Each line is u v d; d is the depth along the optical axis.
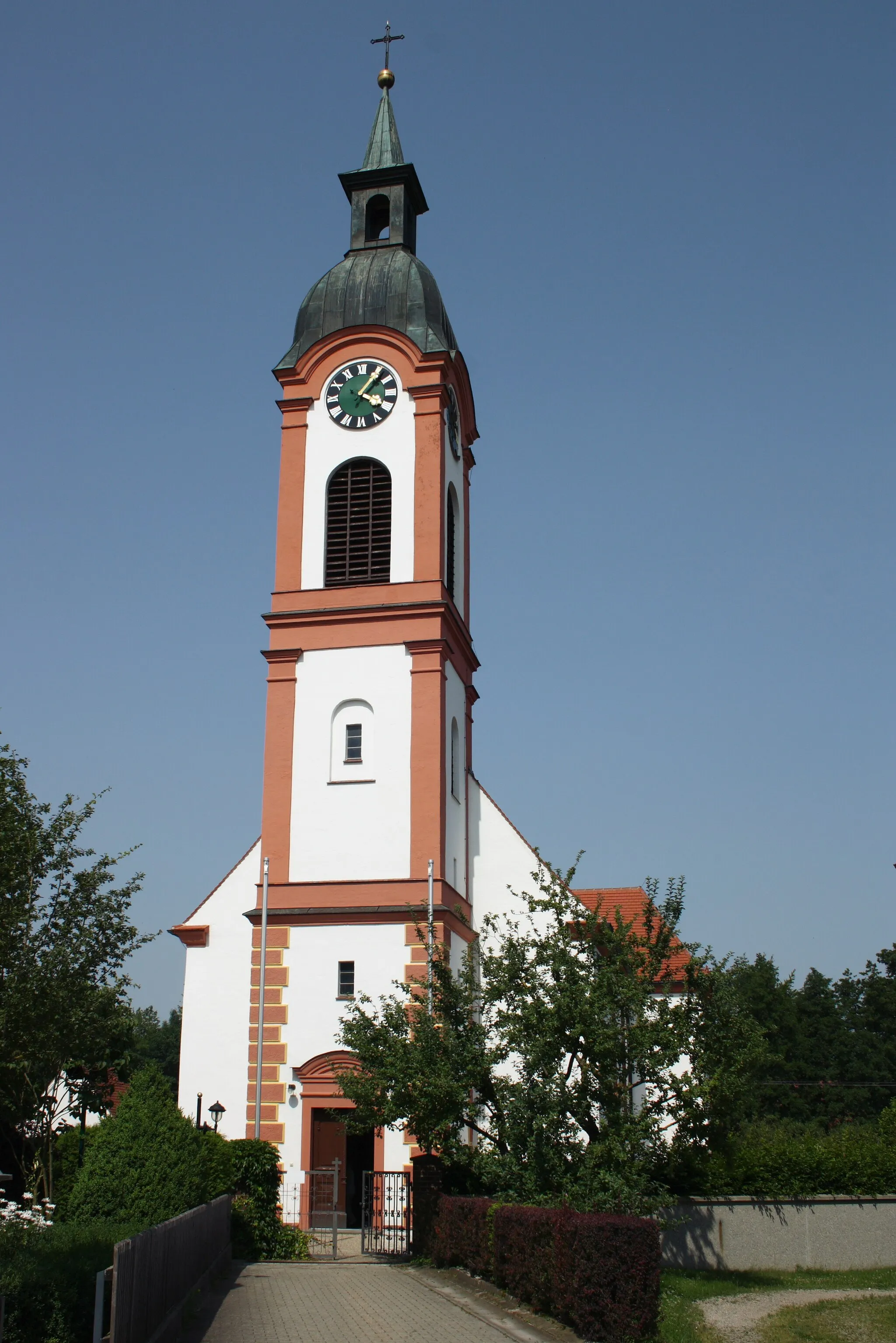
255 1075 35.09
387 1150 33.50
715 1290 23.66
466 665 42.88
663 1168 25.25
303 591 39.22
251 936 38.47
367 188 44.75
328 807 37.19
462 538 43.78
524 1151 23.97
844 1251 27.95
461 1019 26.95
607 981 24.23
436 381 40.47
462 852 40.06
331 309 41.97
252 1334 17.59
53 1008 19.44
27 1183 23.84
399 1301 20.84
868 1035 81.94
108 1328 14.91
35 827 21.16
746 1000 25.42
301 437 40.78
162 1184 22.69
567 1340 17.30
